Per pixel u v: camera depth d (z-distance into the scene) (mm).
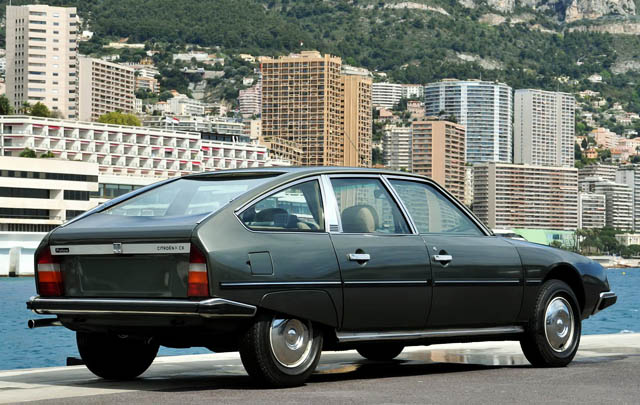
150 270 8930
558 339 11055
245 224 9000
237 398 8383
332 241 9438
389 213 10086
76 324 9398
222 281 8617
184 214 9188
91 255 9227
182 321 8664
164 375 10594
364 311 9500
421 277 9938
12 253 149375
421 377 10000
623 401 8242
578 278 11453
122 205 9742
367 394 8625
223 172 9922
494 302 10570
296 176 9562
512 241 11031
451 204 10727
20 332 56406
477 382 9523
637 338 14711
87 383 9875
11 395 8789
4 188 150500
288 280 8977
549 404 8047
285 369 9039
